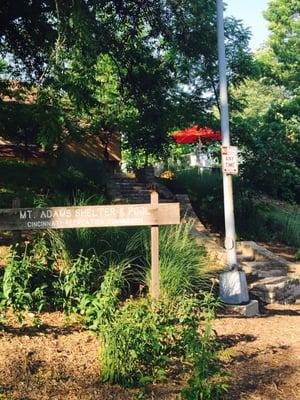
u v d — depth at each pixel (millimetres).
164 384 5355
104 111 17953
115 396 5066
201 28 14594
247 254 12531
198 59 15547
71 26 10875
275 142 16094
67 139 17922
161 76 16156
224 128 9227
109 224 7652
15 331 6336
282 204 20375
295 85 27750
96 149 21750
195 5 14195
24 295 6602
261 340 7039
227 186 9117
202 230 14328
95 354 5949
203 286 8641
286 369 6012
